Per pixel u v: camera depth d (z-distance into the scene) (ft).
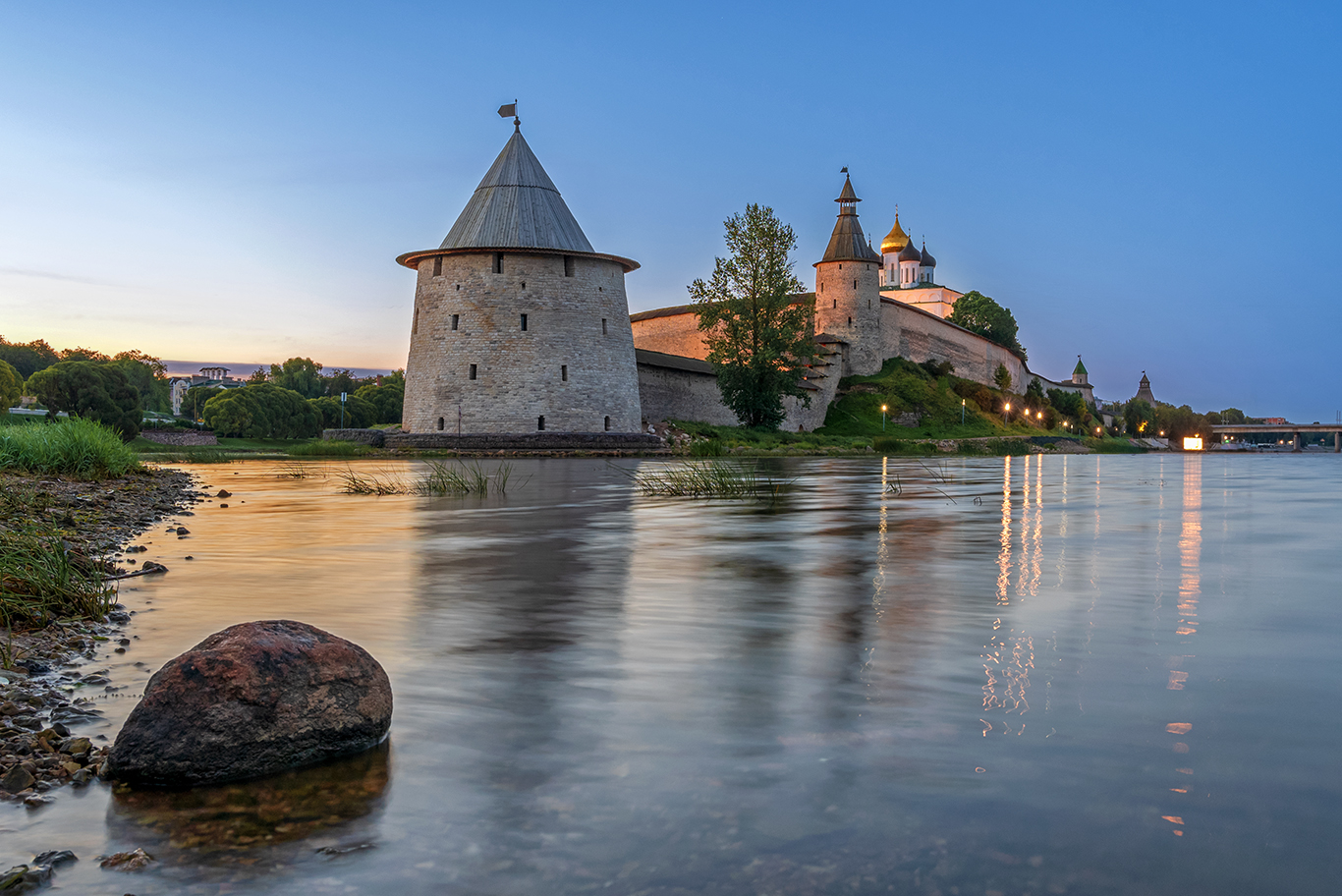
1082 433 393.09
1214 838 9.57
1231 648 17.75
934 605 22.53
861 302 297.33
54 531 33.73
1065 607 22.16
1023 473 111.75
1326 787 10.84
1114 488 76.48
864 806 10.38
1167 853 9.27
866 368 298.15
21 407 284.61
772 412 213.46
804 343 210.59
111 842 10.00
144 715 12.03
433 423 179.93
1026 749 12.08
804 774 11.30
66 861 9.52
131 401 209.56
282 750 12.00
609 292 186.60
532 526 42.55
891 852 9.35
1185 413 524.93
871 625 20.11
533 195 183.32
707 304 211.61
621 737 12.68
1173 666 16.37
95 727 13.51
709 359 214.48
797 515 48.55
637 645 18.13
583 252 180.24
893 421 277.23
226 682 12.11
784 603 22.79
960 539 37.27
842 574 27.73
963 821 9.98
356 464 117.70
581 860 9.30
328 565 29.48
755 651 17.62
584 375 181.06
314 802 10.89
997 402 333.83
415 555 31.99
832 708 13.88
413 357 187.32
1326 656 17.07
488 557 31.58
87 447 66.54
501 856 9.44
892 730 12.85
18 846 9.89
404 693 14.87
